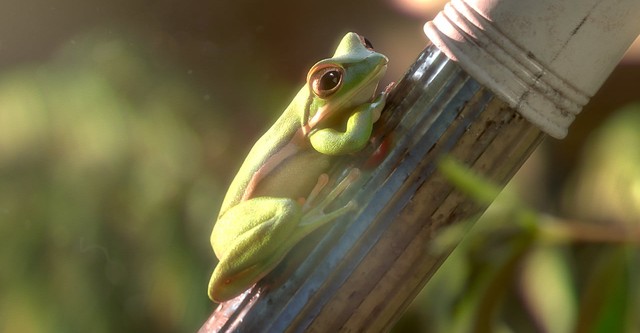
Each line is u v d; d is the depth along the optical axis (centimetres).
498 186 62
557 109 62
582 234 63
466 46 62
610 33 62
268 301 63
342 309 62
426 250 62
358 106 64
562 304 71
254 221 64
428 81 62
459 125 62
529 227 63
